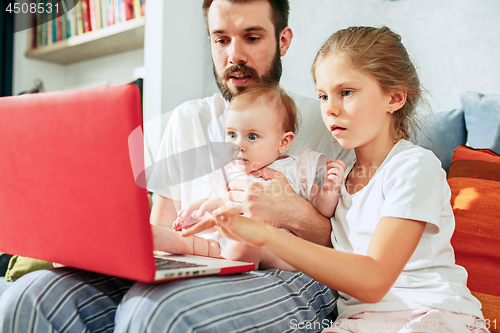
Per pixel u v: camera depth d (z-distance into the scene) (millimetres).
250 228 574
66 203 478
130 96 406
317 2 1413
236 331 504
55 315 515
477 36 1115
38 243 527
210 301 499
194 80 1722
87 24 1897
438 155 1008
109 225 445
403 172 677
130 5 1744
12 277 963
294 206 820
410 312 619
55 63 2316
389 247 598
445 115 1049
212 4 1018
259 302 569
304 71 1447
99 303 557
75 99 445
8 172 532
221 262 642
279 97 948
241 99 930
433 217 627
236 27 997
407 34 1231
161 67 1587
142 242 429
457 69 1148
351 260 567
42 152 486
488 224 775
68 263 509
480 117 981
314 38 1422
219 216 574
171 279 487
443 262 690
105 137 425
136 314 469
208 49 1729
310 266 564
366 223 733
